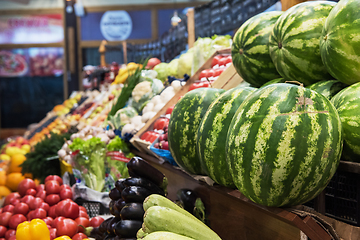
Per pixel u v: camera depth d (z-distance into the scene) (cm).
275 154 112
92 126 467
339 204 140
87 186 335
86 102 695
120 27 1091
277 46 169
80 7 1046
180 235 127
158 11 1084
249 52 193
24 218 253
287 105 116
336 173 140
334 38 138
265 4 299
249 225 153
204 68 319
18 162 435
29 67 1122
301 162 111
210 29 393
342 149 129
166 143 239
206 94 180
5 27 1099
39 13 1095
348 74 139
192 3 1073
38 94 1134
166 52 544
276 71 192
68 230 220
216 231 184
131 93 421
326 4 162
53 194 273
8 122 1141
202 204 193
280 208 125
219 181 154
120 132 356
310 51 157
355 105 128
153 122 313
